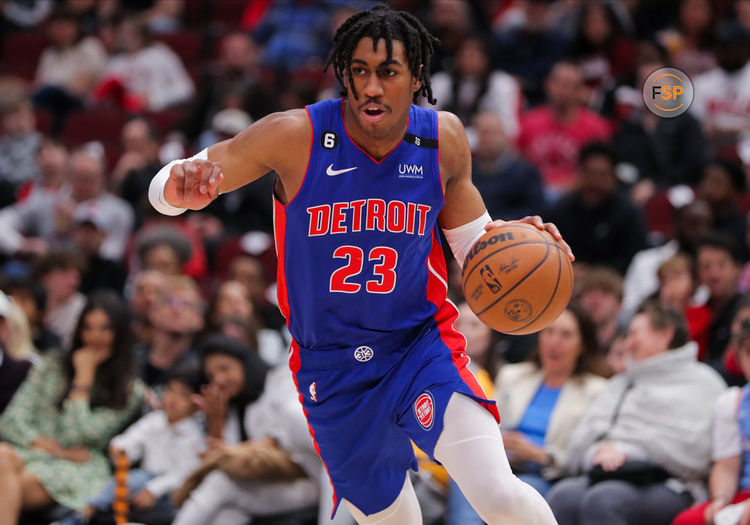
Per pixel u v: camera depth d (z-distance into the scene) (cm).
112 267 2055
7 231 2231
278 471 1303
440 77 2541
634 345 1307
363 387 876
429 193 845
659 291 1597
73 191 2291
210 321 1675
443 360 855
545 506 796
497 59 2744
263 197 2278
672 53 2628
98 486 1439
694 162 2217
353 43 801
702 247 1560
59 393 1492
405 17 812
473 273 842
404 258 845
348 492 933
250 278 1875
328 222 834
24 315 1692
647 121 2294
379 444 888
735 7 2850
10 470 1355
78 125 2792
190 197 781
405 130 840
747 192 2189
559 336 1359
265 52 3066
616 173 1944
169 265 1867
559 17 2855
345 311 855
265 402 1406
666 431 1258
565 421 1340
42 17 3650
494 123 2098
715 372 1348
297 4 3134
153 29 3338
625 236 1884
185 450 1404
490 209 2066
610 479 1230
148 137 2472
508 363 1596
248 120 2448
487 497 781
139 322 1777
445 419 824
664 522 1222
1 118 2736
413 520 948
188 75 3117
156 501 1373
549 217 1950
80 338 1508
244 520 1307
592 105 2542
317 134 833
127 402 1496
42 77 3158
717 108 2438
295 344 902
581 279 1619
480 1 2836
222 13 3506
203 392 1385
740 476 1231
